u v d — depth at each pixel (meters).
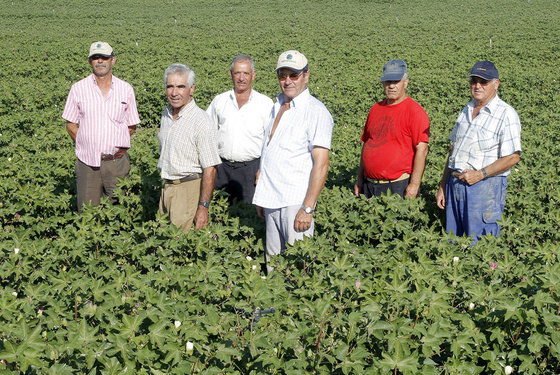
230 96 7.02
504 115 5.58
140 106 15.35
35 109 14.00
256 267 4.81
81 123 6.69
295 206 5.15
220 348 3.29
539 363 3.40
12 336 3.20
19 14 51.66
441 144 10.72
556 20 44.72
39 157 8.71
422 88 18.17
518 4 59.16
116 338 3.22
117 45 33.28
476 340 3.43
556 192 6.94
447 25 44.53
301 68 4.89
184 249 5.27
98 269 4.52
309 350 3.40
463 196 5.89
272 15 54.56
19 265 4.60
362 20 49.38
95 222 6.14
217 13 56.34
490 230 5.89
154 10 58.28
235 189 7.29
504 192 5.88
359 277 4.00
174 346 3.20
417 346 3.30
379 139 6.20
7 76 21.03
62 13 53.56
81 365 3.20
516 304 3.47
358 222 5.80
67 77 21.66
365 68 24.11
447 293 3.83
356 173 8.28
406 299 3.60
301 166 5.13
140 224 6.39
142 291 3.90
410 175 6.26
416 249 4.97
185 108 5.43
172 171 5.60
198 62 26.56
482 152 5.73
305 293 3.94
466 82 18.50
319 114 5.02
